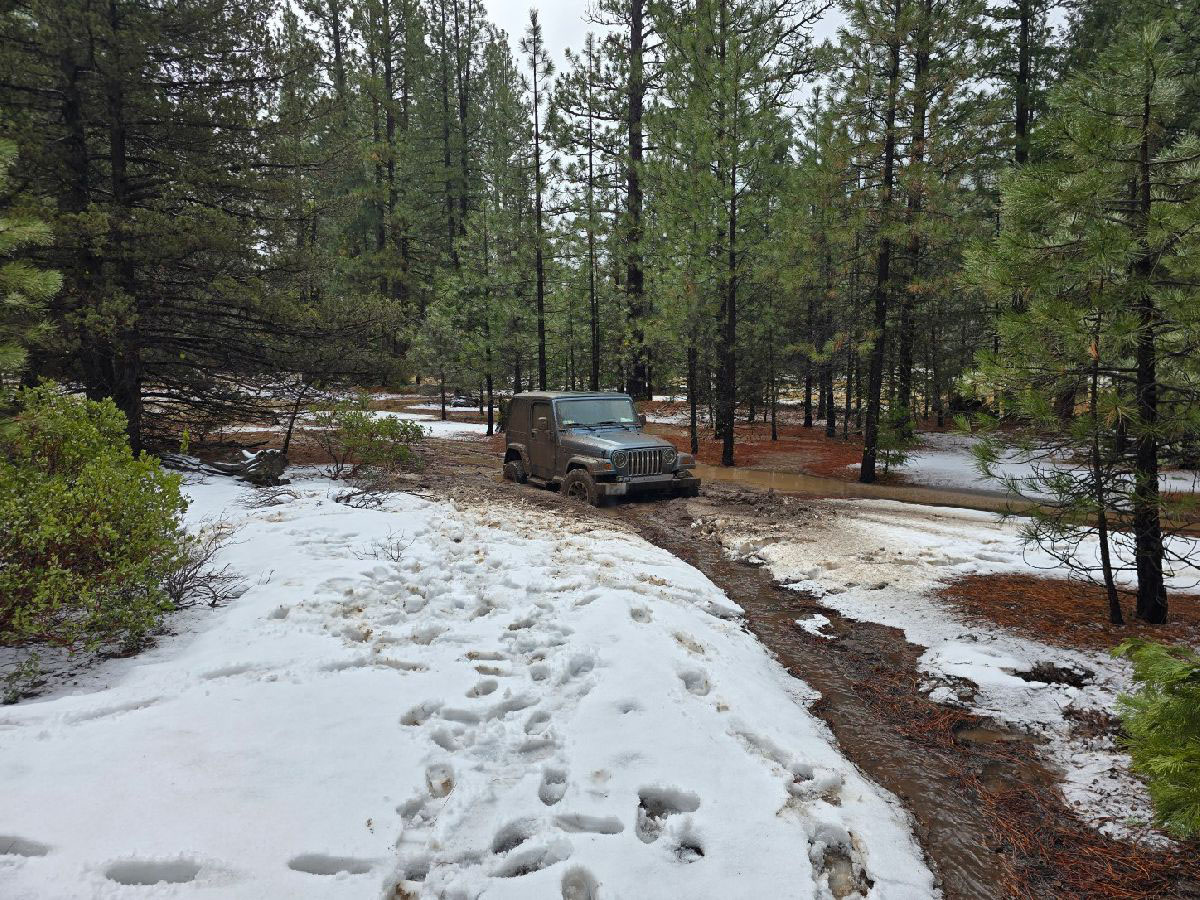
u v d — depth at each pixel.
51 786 2.75
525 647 4.60
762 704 4.03
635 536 8.34
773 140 16.14
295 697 3.67
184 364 13.16
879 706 4.41
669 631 4.87
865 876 2.69
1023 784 3.55
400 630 4.78
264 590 5.40
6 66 10.37
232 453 14.23
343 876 2.42
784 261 17.03
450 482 12.23
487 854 2.64
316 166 13.70
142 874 2.36
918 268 16.36
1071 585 6.75
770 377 23.05
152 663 4.07
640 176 20.08
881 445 15.00
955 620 5.81
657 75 22.73
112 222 10.49
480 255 29.00
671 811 3.03
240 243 11.96
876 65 14.42
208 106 12.32
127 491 4.49
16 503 4.07
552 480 11.45
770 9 19.14
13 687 3.68
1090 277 5.09
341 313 13.75
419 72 38.44
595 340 27.28
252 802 2.75
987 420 5.82
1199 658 2.69
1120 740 3.81
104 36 10.59
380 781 2.99
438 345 27.50
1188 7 12.80
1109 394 5.13
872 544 8.52
